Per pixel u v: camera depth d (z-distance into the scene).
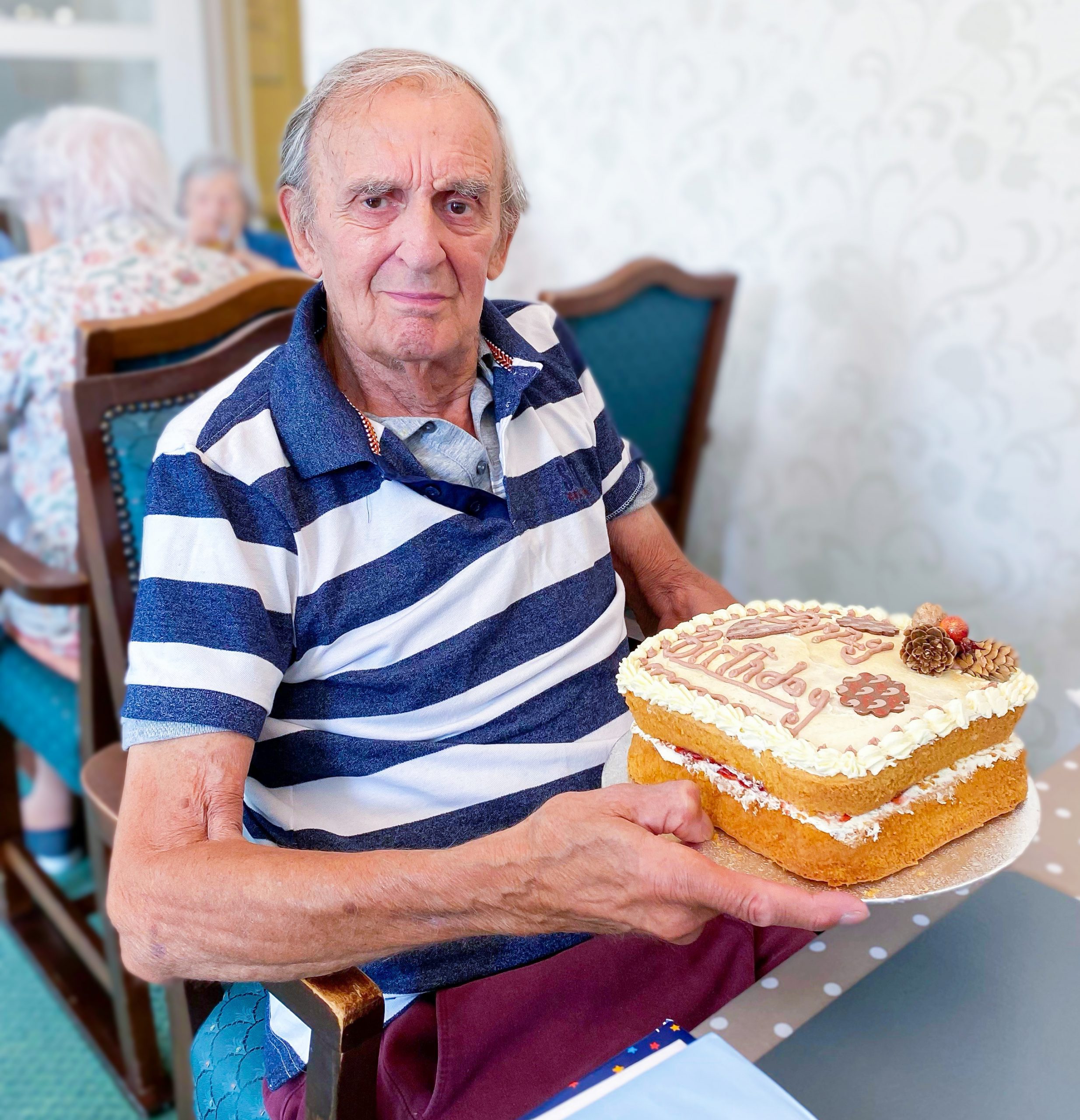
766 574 2.22
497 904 0.73
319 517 0.91
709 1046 0.60
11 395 1.53
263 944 0.74
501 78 2.32
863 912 0.65
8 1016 1.60
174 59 3.47
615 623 1.07
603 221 2.26
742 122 1.99
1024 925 0.72
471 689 0.96
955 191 1.77
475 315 0.96
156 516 0.86
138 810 0.80
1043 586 1.83
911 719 0.75
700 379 1.98
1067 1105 0.58
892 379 1.93
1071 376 1.71
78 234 1.79
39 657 1.57
